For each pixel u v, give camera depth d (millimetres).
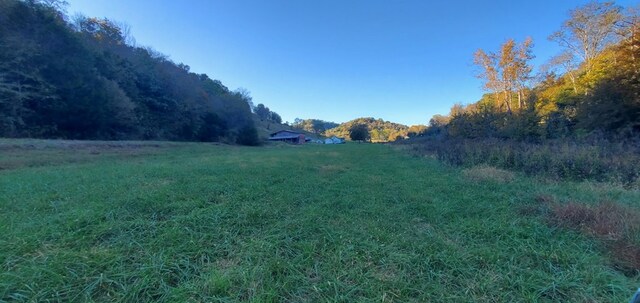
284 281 1952
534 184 5367
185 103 33875
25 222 2992
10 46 14508
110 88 21031
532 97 13891
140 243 2553
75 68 17891
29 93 15047
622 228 2768
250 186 5203
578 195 4398
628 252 2303
